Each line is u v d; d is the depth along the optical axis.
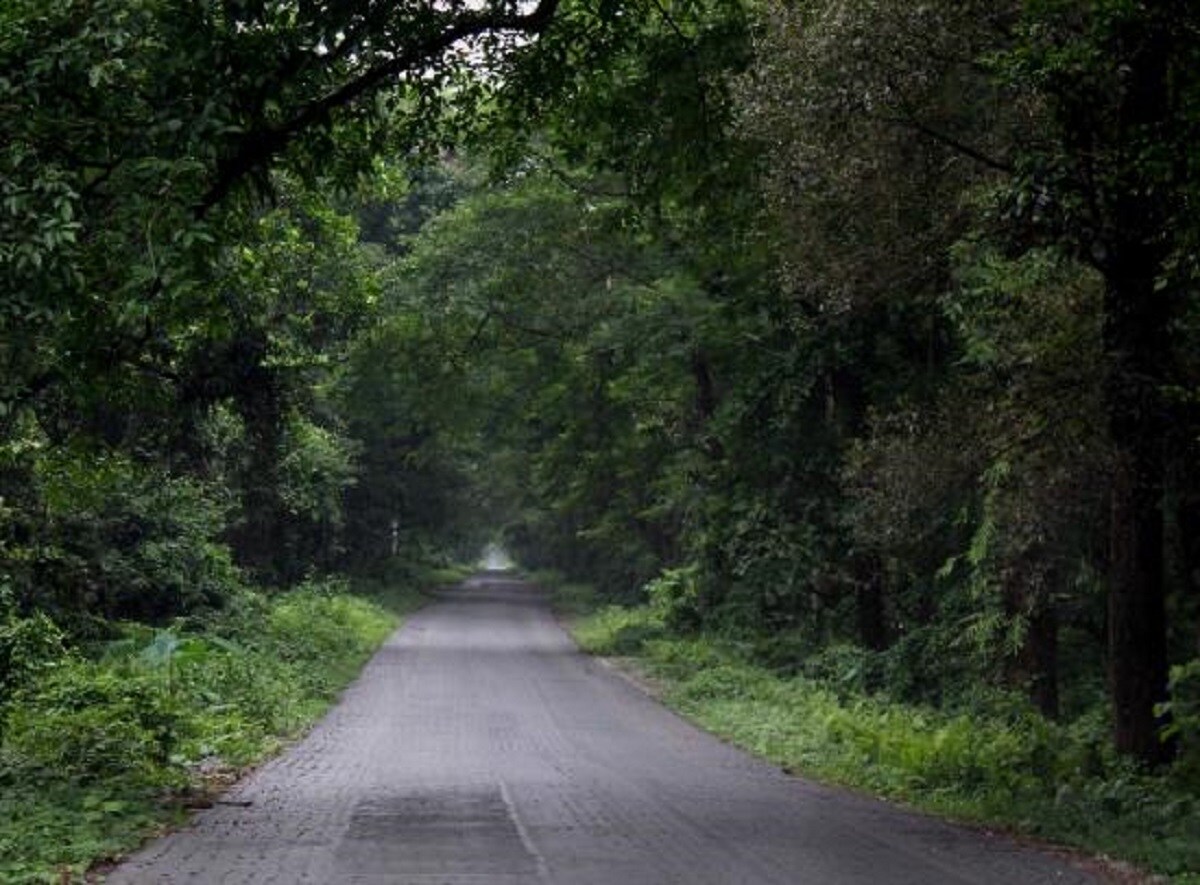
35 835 8.97
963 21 12.20
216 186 11.23
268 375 19.22
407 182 20.50
